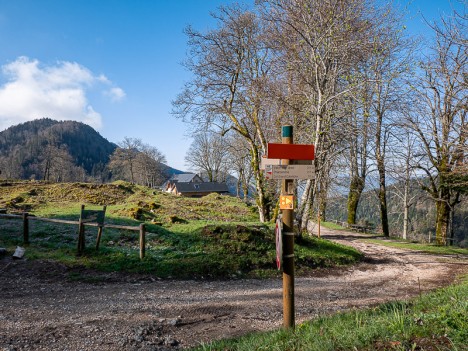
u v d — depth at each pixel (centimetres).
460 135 1472
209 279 1073
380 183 2925
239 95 2072
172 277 1039
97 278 948
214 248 1282
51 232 1306
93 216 1134
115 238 1302
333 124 1605
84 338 592
